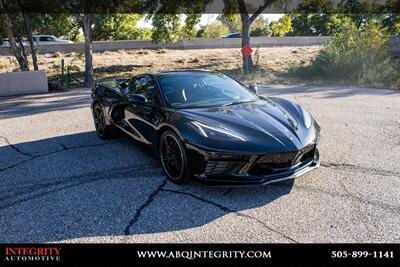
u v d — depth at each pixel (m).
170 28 18.45
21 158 5.03
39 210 3.44
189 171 3.72
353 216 3.16
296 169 3.66
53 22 18.34
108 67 20.89
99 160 4.86
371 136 5.61
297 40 35.84
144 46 31.75
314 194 3.61
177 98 4.40
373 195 3.54
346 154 4.76
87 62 14.66
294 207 3.35
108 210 3.41
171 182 4.04
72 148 5.48
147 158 4.90
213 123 3.75
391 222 3.04
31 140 6.04
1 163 4.84
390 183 3.81
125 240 2.92
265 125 3.76
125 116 5.07
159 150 4.21
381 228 2.96
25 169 4.56
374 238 2.83
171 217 3.25
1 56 26.50
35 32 37.94
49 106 9.77
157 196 3.68
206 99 4.47
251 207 3.39
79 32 42.75
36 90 13.14
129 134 5.06
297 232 2.95
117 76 17.45
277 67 18.61
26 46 28.31
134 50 30.25
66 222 3.21
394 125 6.27
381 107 7.96
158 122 4.15
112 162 4.76
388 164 4.36
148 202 3.55
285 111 4.29
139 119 4.66
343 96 9.70
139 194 3.74
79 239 2.94
